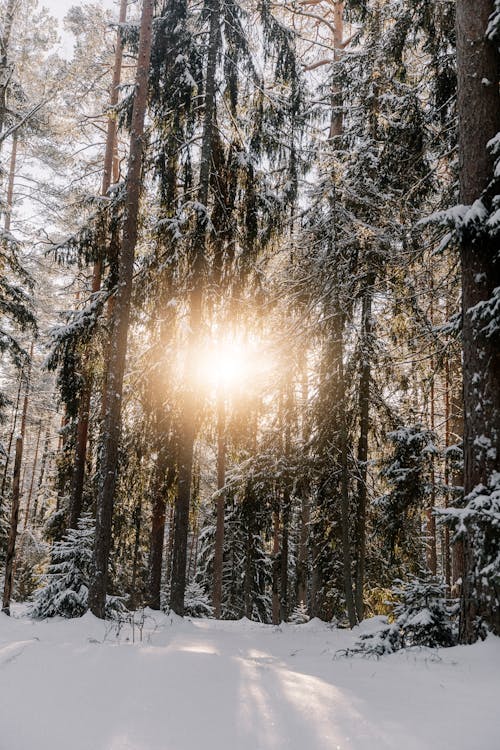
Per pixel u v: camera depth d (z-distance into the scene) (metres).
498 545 6.12
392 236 11.59
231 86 13.48
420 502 11.77
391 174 11.62
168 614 11.76
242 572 24.97
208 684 4.37
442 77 10.48
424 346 11.10
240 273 13.24
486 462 6.61
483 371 6.84
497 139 6.79
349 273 12.24
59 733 3.34
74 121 18.67
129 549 17.50
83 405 15.85
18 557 27.89
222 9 13.33
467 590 6.39
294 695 4.14
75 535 13.34
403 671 5.34
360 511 12.76
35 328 17.38
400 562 13.33
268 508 13.41
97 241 13.55
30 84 20.52
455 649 6.09
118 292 11.59
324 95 14.69
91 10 18.42
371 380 12.63
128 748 3.12
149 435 13.11
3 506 24.16
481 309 6.85
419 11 10.19
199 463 15.16
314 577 14.49
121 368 11.32
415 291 11.32
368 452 14.24
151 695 4.07
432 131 10.92
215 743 3.22
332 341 11.68
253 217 13.18
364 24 12.25
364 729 3.46
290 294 12.54
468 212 6.84
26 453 35.06
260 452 12.62
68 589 12.12
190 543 40.59
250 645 8.90
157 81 13.34
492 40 7.49
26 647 6.24
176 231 12.61
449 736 3.36
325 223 12.02
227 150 13.86
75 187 19.25
